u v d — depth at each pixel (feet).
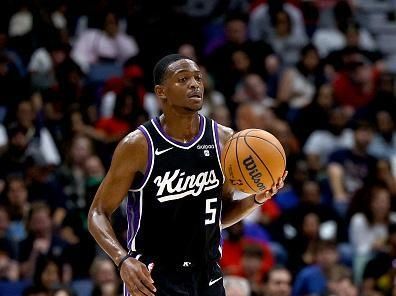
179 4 106.93
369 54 98.22
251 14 102.53
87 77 93.86
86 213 71.31
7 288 64.95
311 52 95.86
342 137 88.33
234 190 37.09
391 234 71.82
